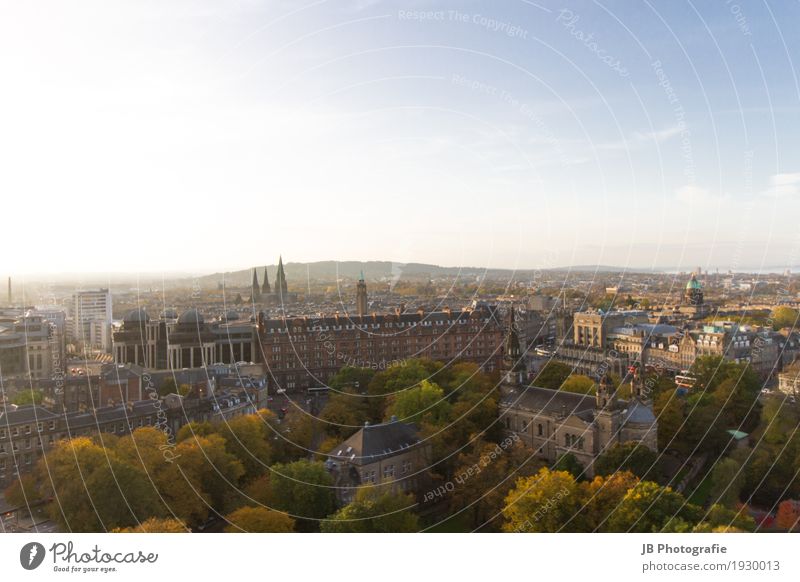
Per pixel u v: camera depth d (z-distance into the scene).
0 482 130.75
